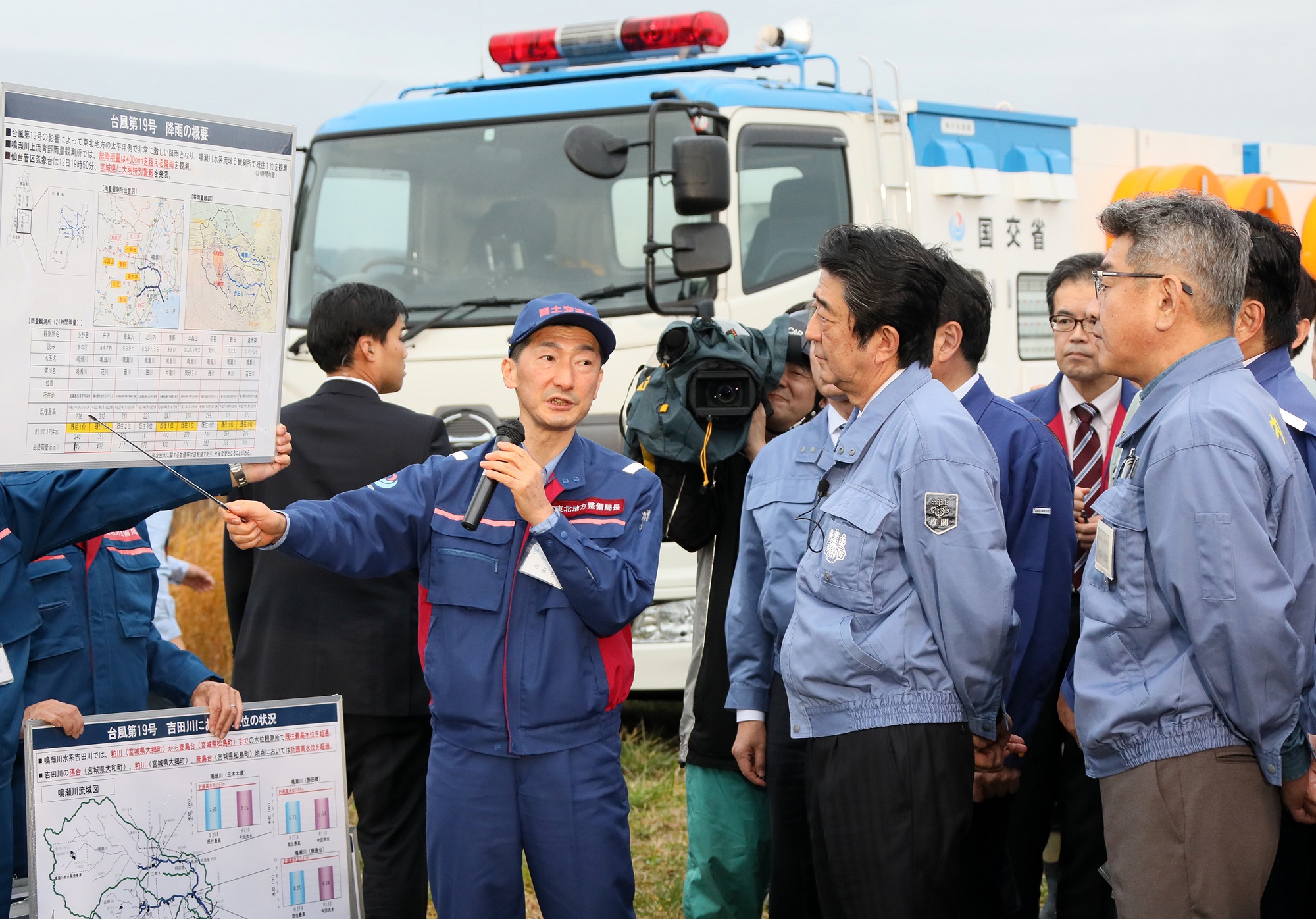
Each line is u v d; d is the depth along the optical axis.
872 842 2.80
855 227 3.06
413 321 6.03
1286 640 2.52
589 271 5.94
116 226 2.57
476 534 3.02
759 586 3.40
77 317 2.54
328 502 3.03
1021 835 3.69
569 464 3.12
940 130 6.85
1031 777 3.68
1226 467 2.56
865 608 2.88
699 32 6.82
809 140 6.34
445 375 5.92
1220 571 2.53
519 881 3.04
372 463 3.75
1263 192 8.49
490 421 5.83
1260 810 2.62
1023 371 7.27
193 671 3.23
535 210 6.07
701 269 5.57
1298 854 2.97
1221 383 2.68
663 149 5.92
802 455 3.26
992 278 7.08
